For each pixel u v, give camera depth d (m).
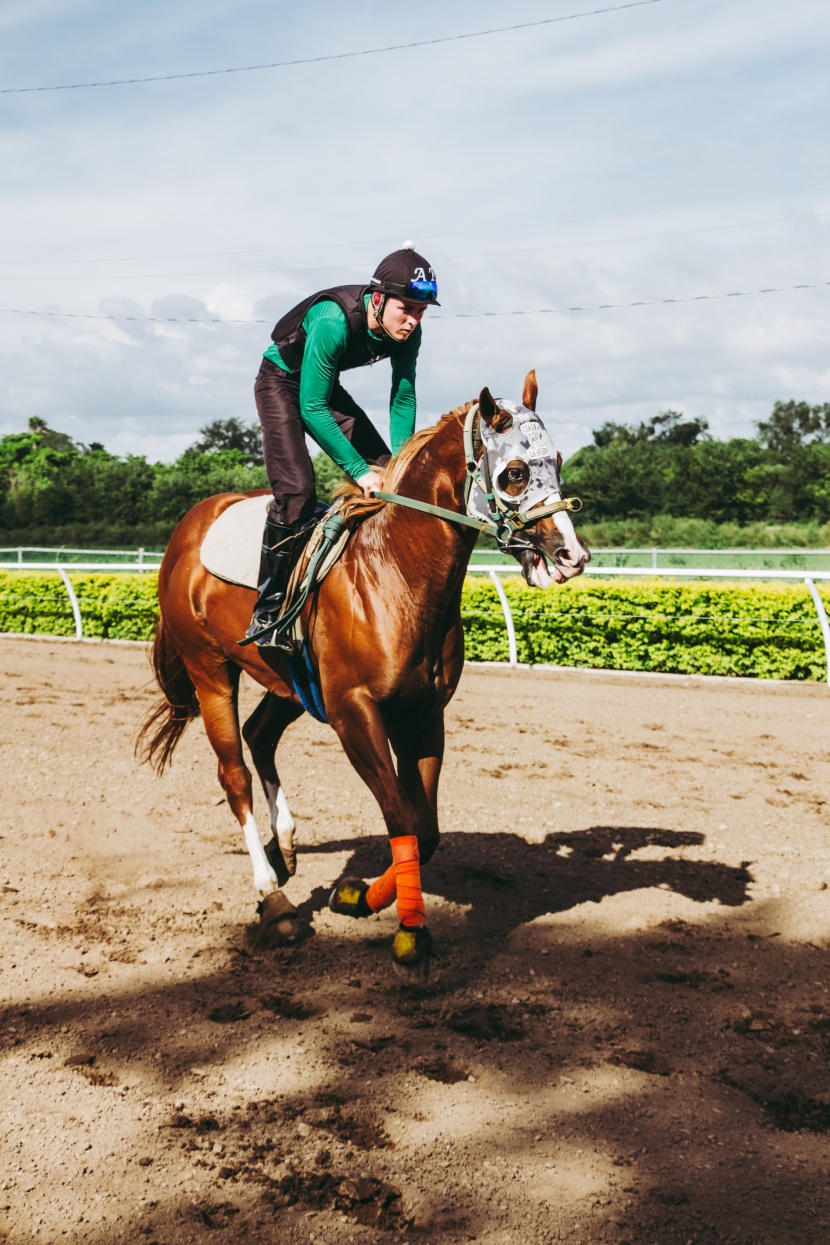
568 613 10.05
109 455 51.50
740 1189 2.17
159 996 3.05
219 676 3.76
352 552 3.03
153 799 5.18
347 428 3.54
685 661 9.62
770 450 40.12
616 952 3.37
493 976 3.19
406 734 3.14
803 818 4.94
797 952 3.37
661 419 54.06
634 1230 2.03
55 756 6.11
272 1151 2.29
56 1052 2.72
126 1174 2.21
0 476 48.81
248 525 3.58
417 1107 2.46
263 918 3.47
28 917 3.65
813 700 8.31
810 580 8.99
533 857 4.32
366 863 4.21
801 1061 2.69
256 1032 2.84
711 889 3.94
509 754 6.31
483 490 2.79
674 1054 2.72
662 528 36.09
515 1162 2.25
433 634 2.96
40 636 13.41
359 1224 2.05
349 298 3.08
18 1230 2.04
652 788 5.49
